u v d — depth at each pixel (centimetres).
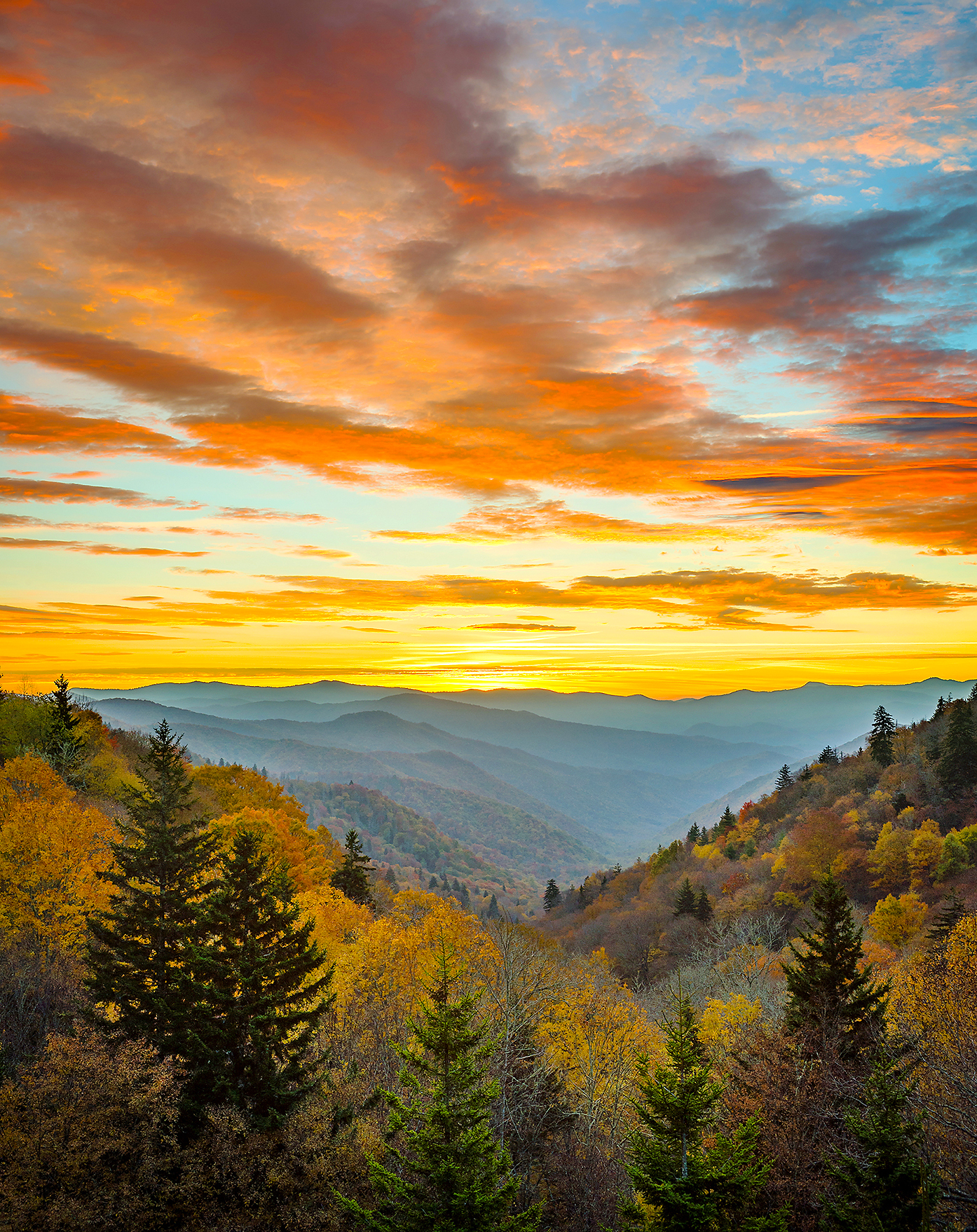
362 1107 2328
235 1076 2198
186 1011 2267
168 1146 2077
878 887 10488
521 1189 2528
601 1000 3966
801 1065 2403
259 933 2403
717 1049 3716
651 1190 1730
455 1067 1881
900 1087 1931
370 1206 2094
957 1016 2491
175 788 2850
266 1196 2012
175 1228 1970
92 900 3162
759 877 12662
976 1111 1919
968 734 12444
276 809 8306
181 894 2586
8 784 4659
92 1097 2031
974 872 9425
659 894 13988
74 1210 1866
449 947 2247
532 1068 2970
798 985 2922
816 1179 2033
